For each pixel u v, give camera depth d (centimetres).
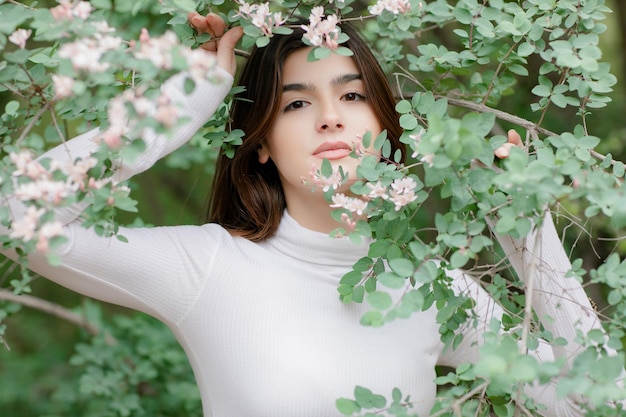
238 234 183
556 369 118
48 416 356
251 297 171
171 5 163
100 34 130
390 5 166
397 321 177
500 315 185
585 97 168
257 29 159
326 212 178
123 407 285
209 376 174
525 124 171
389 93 179
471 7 178
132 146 124
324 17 178
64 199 129
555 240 164
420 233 344
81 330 323
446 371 279
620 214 130
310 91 173
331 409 166
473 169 143
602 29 166
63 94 123
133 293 168
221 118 189
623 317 147
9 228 149
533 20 190
